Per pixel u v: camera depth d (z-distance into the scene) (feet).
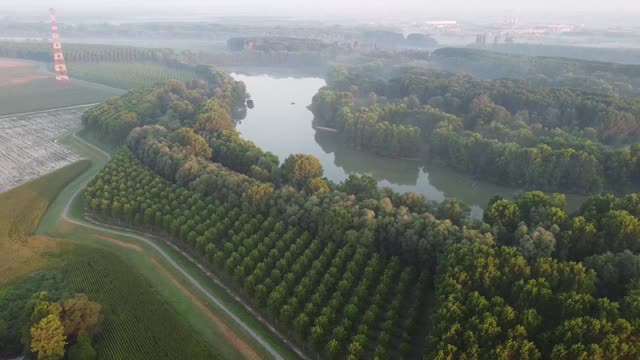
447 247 394.11
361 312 366.84
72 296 378.12
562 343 289.74
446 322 317.83
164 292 401.70
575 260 404.77
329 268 407.23
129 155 641.81
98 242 478.18
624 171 629.51
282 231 456.45
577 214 463.42
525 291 328.29
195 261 451.53
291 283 388.57
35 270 427.33
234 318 375.45
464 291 338.54
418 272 417.69
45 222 517.96
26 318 328.29
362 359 322.14
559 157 639.35
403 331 355.36
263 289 376.68
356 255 409.28
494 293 342.23
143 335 348.38
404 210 456.04
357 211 451.94
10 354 331.36
